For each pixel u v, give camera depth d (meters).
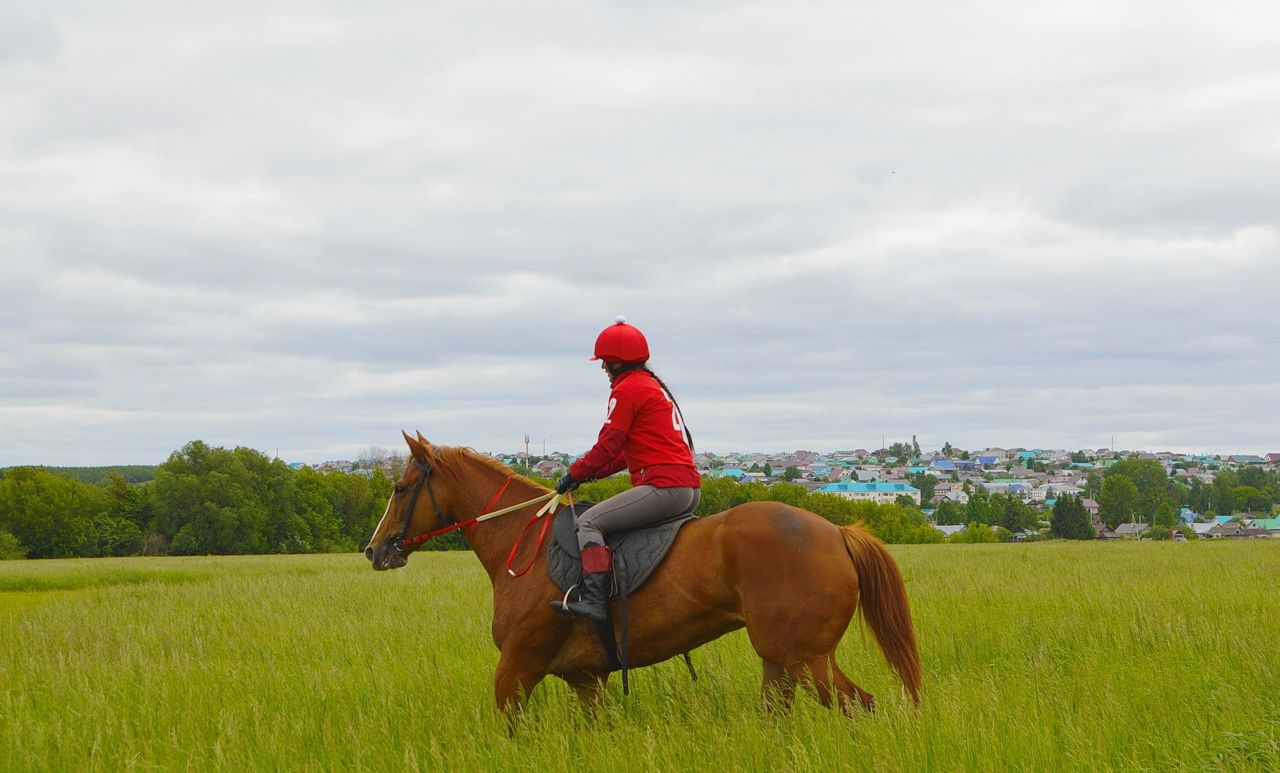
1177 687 6.58
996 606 11.71
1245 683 6.67
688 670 7.89
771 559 5.72
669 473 6.28
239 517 80.88
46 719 7.09
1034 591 13.45
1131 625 9.27
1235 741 5.28
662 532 6.24
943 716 5.43
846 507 78.50
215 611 15.05
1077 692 6.59
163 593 20.11
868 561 5.91
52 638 12.59
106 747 6.19
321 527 85.56
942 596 13.43
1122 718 5.64
